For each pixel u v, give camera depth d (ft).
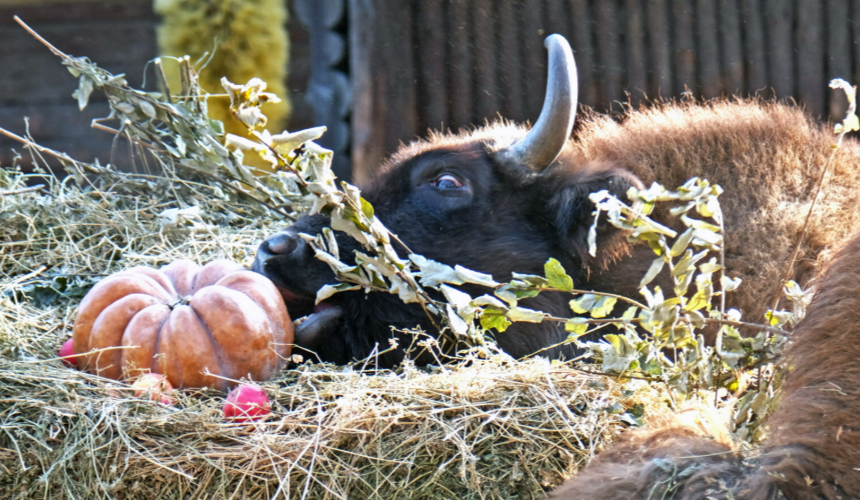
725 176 31.22
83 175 39.65
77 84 65.10
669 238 30.71
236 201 41.19
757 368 24.48
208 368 26.35
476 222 30.94
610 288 30.19
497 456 22.62
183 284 29.35
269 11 56.90
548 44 31.04
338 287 26.91
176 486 21.83
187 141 37.09
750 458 18.97
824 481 16.88
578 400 23.81
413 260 26.14
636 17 59.57
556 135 30.63
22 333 28.50
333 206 26.30
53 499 21.83
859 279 17.49
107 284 28.22
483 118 59.16
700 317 23.17
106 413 22.34
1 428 21.79
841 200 30.42
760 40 60.34
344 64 60.75
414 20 58.39
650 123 34.35
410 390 23.93
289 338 28.35
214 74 56.49
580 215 29.73
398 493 22.36
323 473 21.95
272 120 57.62
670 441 20.35
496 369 25.38
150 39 65.05
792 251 29.25
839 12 60.34
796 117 32.91
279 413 23.58
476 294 29.60
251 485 21.90
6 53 64.44
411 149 35.47
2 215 36.52
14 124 64.08
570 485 20.31
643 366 23.88
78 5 64.95
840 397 17.12
